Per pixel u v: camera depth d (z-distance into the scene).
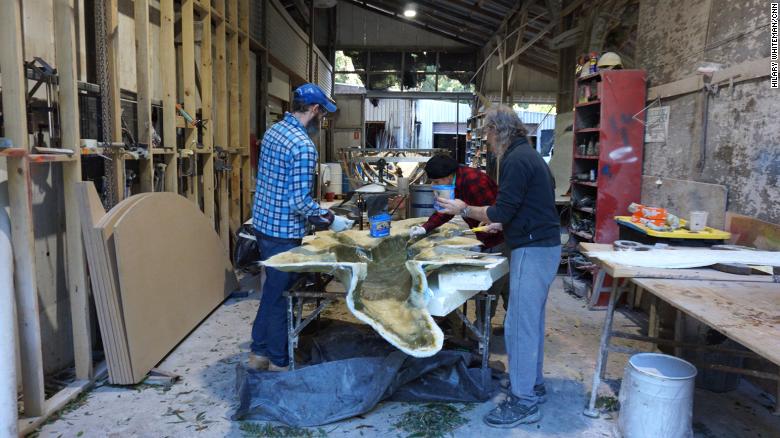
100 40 2.94
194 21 4.33
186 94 4.11
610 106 4.29
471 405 2.62
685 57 3.76
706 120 3.48
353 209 4.41
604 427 2.43
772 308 1.92
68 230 2.67
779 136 2.81
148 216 3.10
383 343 3.17
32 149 2.64
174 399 2.67
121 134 3.19
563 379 2.93
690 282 2.26
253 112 6.68
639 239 3.52
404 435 2.36
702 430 2.44
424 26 13.38
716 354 2.81
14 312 2.17
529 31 9.66
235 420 2.47
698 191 3.53
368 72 13.91
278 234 2.84
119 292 2.74
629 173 4.34
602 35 5.67
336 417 2.44
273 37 7.31
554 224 2.39
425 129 15.33
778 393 2.59
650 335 3.34
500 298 4.49
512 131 2.41
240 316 3.92
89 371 2.77
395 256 2.90
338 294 2.75
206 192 4.50
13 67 2.19
